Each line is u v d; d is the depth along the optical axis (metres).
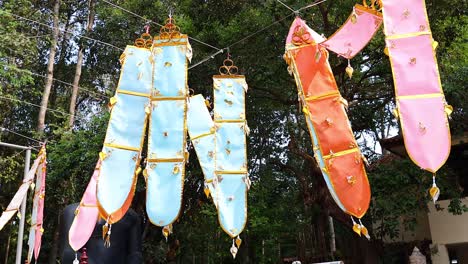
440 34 14.75
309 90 7.62
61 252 9.26
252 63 14.19
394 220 13.20
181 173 7.70
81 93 25.52
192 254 23.50
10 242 24.23
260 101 16.34
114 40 16.78
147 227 16.03
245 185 8.70
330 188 7.05
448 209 14.33
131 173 7.73
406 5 7.17
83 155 16.33
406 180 12.87
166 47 8.47
